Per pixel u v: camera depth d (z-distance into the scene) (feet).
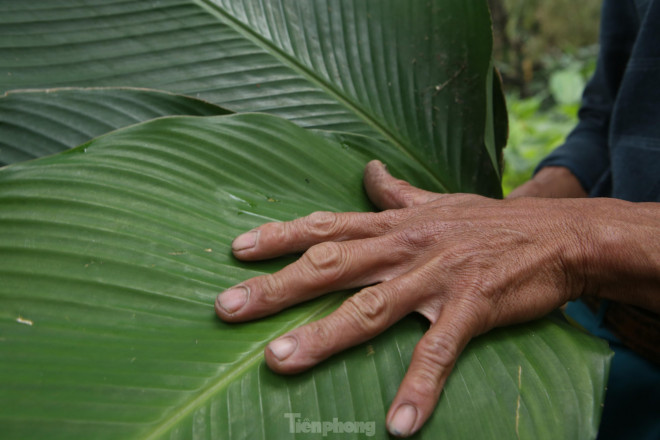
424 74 1.46
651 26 1.47
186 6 1.38
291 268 1.03
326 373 0.98
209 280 1.05
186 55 1.37
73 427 0.84
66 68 1.30
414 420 0.92
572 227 1.10
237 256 1.08
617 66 1.81
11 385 0.86
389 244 1.07
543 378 1.02
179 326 0.99
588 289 1.13
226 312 0.99
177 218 1.10
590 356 1.04
